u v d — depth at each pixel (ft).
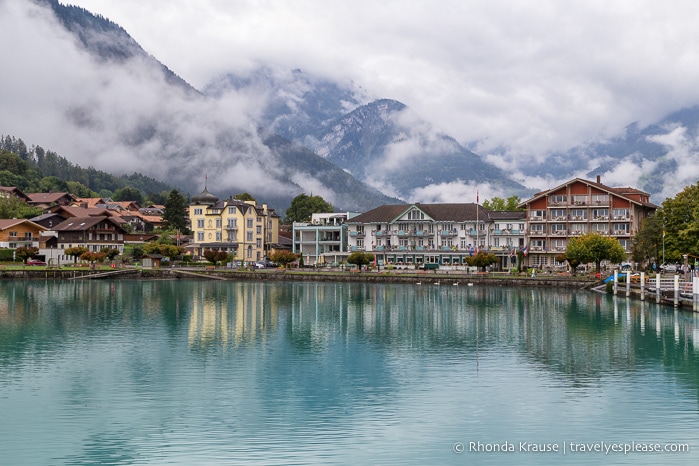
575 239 544.62
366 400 172.45
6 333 267.39
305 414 161.68
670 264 592.60
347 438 145.89
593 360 219.00
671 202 518.78
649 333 272.72
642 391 180.55
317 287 520.42
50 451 138.92
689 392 179.73
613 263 533.96
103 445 142.10
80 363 212.23
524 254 584.81
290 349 237.86
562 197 623.36
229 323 300.61
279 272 604.90
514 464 132.77
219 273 612.70
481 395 176.86
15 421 155.94
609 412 162.61
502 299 415.44
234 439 145.28
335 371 203.21
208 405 168.25
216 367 208.03
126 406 167.02
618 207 608.19
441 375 198.39
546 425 153.99
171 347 239.91
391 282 565.12
